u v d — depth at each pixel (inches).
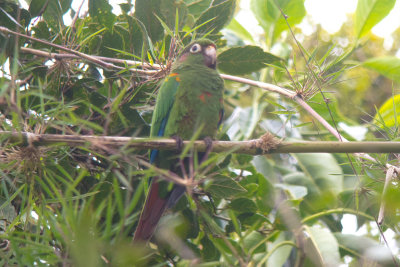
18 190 210.1
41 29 277.9
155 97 303.9
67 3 301.6
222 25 317.7
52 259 180.4
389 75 281.7
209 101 287.3
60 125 264.4
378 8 297.9
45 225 195.0
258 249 297.7
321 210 334.0
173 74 292.4
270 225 311.3
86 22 293.7
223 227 301.7
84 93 277.0
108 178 264.2
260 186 309.7
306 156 361.4
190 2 346.6
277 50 378.3
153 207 250.2
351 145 208.4
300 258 262.2
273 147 220.2
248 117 356.5
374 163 236.1
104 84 307.4
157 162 279.4
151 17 297.9
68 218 169.8
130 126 275.9
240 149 227.6
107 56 291.9
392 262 268.4
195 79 288.2
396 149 203.2
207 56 305.0
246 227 301.7
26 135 203.3
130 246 185.5
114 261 176.4
